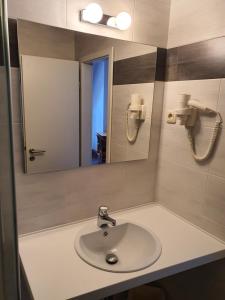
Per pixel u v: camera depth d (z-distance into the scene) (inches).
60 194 52.2
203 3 48.0
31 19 42.7
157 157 64.0
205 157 50.1
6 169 18.2
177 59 55.1
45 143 48.0
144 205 64.9
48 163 49.2
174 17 54.9
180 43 54.0
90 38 48.6
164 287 67.9
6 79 17.3
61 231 52.1
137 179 62.2
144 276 40.0
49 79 46.1
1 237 18.5
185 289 61.1
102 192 57.7
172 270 42.7
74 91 49.0
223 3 44.4
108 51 51.1
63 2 44.8
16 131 45.1
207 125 49.4
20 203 48.3
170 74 57.6
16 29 41.7
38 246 46.8
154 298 65.5
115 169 58.2
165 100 59.8
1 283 19.5
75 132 50.9
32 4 42.3
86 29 48.1
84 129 51.9
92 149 53.9
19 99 44.2
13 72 42.8
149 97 58.5
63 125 49.3
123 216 59.1
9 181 18.4
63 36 45.8
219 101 46.6
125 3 50.8
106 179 57.6
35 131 46.6
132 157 59.8
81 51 48.1
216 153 48.3
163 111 60.8
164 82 59.5
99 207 54.5
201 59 49.4
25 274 39.3
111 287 37.5
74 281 37.8
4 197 18.3
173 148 58.6
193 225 55.3
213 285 53.4
